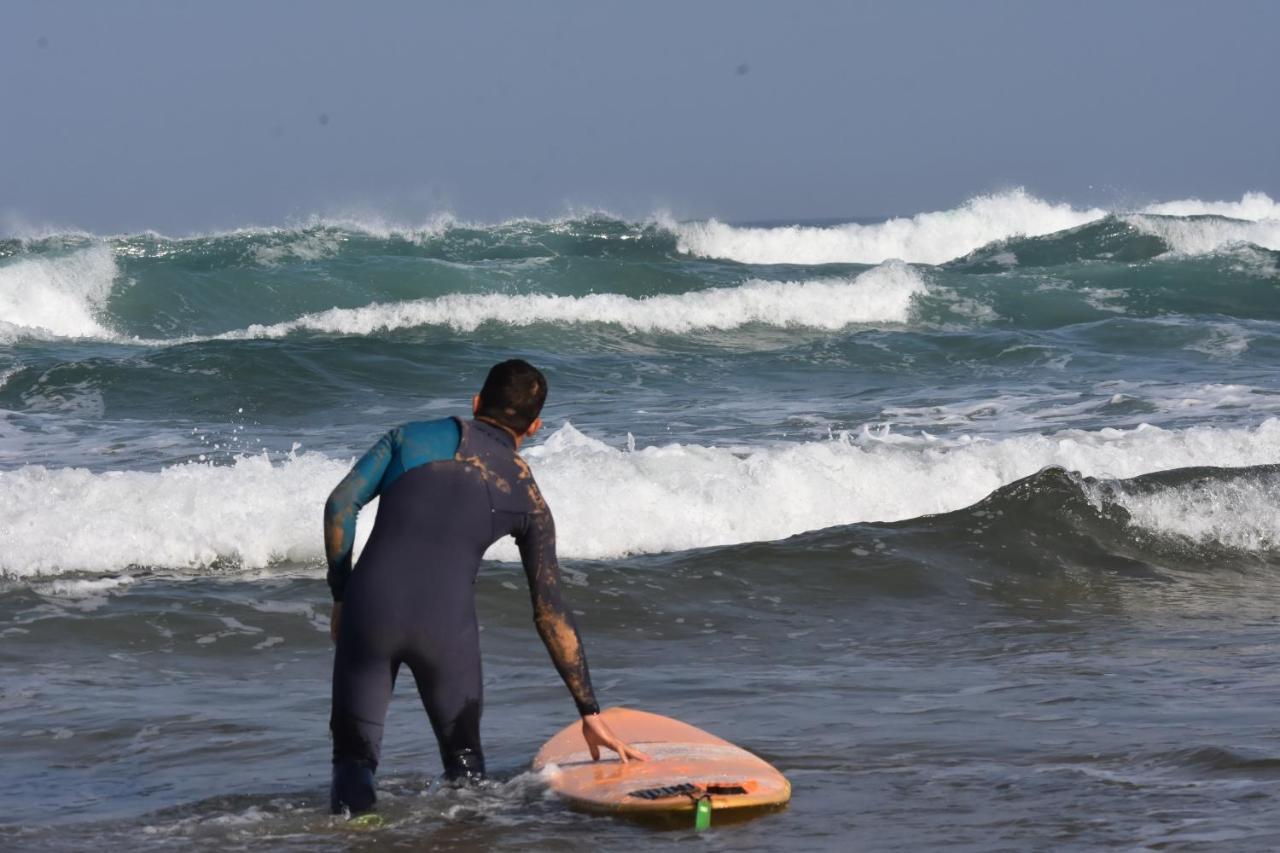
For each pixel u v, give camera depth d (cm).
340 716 1038
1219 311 6425
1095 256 8556
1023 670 1648
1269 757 1178
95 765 1278
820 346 4950
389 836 1011
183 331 5847
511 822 1033
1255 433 2923
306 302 6234
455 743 1075
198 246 7969
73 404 3950
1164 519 2388
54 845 1010
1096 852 940
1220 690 1501
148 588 1991
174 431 3531
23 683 1584
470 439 1066
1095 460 2730
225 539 2191
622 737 1188
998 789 1116
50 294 5788
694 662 1727
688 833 1011
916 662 1716
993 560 2236
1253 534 2375
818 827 1019
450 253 8544
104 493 2262
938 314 6144
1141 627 1906
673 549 2338
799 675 1639
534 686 1580
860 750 1263
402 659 1045
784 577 2117
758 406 3822
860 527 2333
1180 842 952
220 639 1786
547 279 6675
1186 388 3931
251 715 1458
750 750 1266
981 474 2619
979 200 10119
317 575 2098
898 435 3027
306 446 3272
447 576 1036
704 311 5797
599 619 1914
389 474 1059
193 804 1123
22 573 2077
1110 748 1243
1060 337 5112
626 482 2433
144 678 1622
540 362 4672
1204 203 11600
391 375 4403
